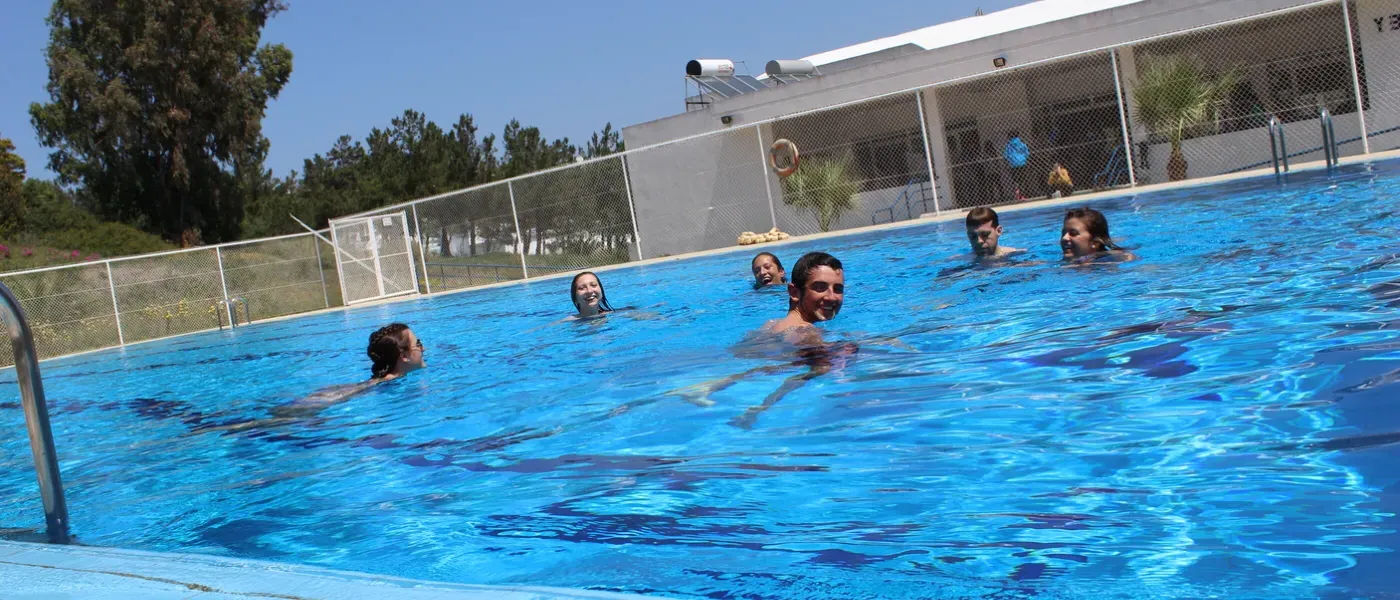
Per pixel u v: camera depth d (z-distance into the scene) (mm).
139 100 37438
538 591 1237
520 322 7945
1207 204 9109
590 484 2363
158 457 3773
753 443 2566
